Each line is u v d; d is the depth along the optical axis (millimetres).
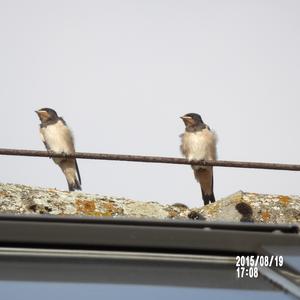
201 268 6277
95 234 6297
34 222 6301
